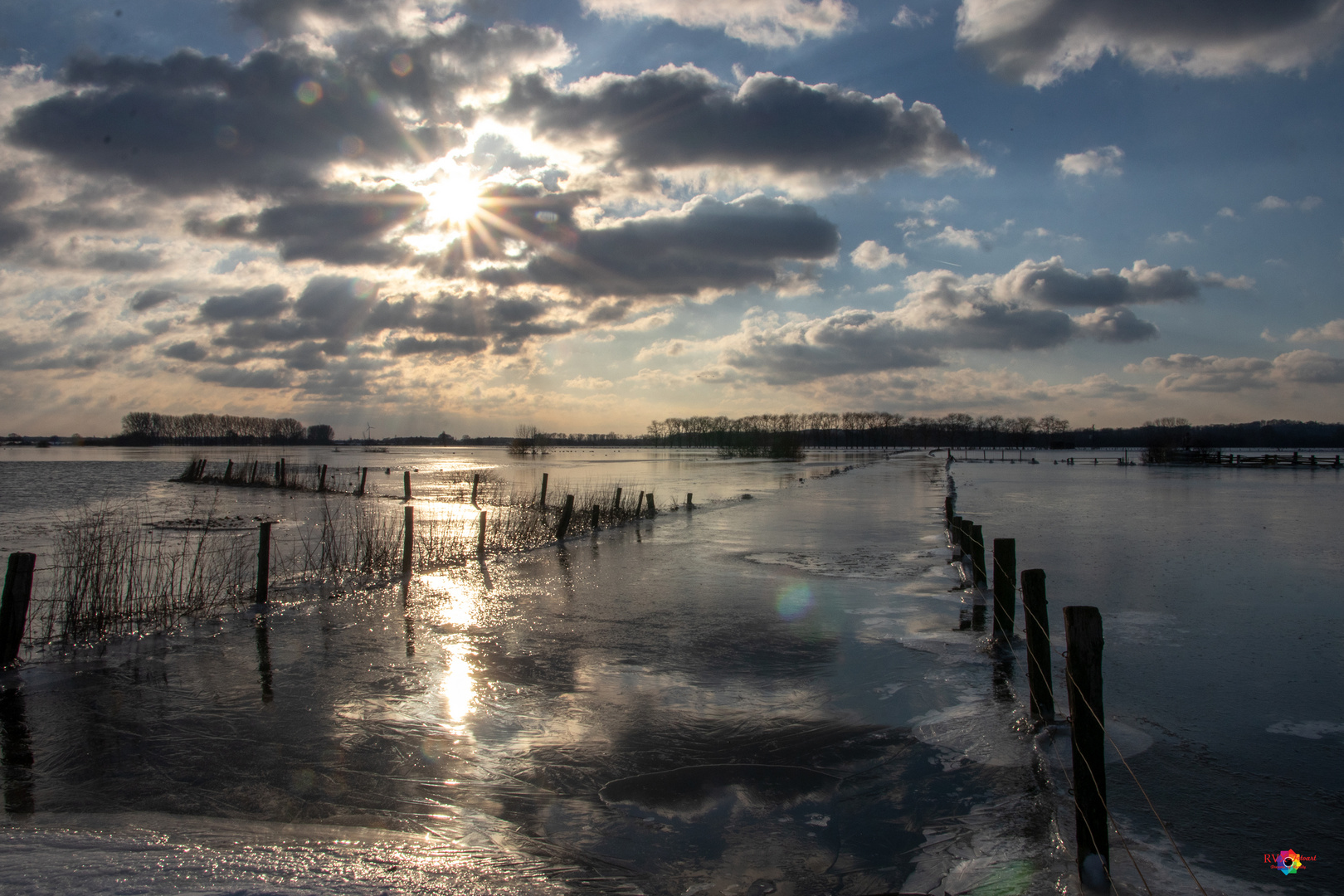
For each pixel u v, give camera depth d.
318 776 6.65
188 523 27.44
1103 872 4.89
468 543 21.38
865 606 13.23
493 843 5.50
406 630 11.76
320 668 9.77
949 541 21.41
